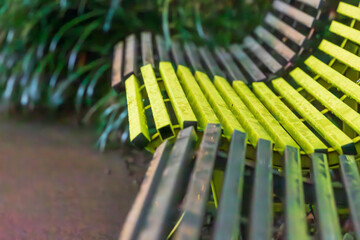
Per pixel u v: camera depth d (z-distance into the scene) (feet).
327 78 5.88
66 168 8.95
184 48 9.57
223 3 11.71
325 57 7.11
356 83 5.78
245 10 11.68
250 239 2.78
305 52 7.16
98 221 6.95
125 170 8.89
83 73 12.07
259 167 3.72
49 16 12.01
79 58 12.15
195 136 4.29
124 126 10.18
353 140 4.83
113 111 10.59
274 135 4.80
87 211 7.25
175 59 8.23
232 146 3.97
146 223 2.79
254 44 8.96
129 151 9.64
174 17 11.73
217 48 9.76
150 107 5.64
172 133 4.54
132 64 7.18
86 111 11.94
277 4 8.85
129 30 12.00
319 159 4.22
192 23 11.65
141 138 4.54
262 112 5.44
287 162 4.01
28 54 11.91
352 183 3.76
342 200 4.02
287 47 7.45
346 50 6.11
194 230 2.71
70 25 11.46
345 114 4.97
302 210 3.24
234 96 6.04
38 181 8.30
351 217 3.31
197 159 3.61
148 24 12.04
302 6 8.31
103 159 9.43
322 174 3.90
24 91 12.08
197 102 5.33
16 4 12.02
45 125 11.48
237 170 3.51
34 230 6.61
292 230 2.93
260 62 8.59
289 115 5.43
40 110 12.42
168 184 3.15
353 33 6.01
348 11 6.47
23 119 11.90
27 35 12.14
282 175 4.06
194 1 11.59
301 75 6.61
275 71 7.31
